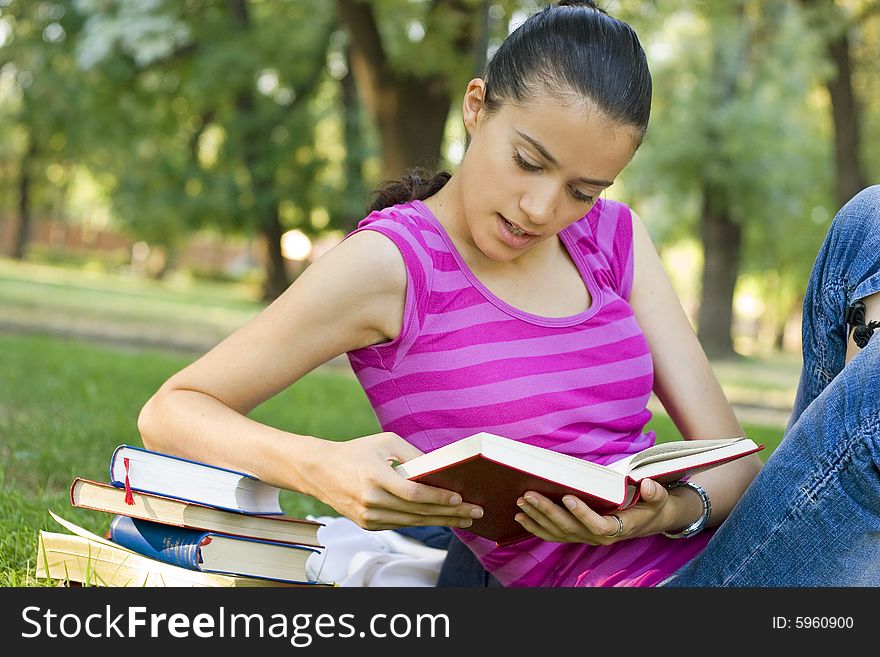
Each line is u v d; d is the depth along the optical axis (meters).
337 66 28.91
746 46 27.17
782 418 12.95
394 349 2.47
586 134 2.24
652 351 2.87
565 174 2.29
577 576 2.59
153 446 2.48
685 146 27.56
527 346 2.50
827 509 2.09
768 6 25.58
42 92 27.55
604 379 2.57
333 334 2.42
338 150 29.69
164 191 29.50
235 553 2.38
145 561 2.42
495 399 2.46
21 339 11.70
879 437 1.99
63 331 15.73
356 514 2.14
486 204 2.37
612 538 2.24
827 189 31.23
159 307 24.75
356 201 28.20
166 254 50.31
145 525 2.44
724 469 2.58
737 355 30.02
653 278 2.89
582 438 2.53
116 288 33.97
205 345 16.45
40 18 25.38
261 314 2.45
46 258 55.41
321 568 3.27
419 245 2.45
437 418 2.49
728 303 29.41
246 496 2.34
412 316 2.44
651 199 30.84
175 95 26.84
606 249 2.79
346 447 2.18
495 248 2.41
